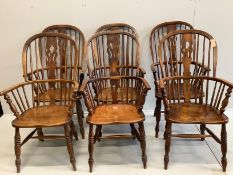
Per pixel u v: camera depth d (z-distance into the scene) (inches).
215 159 85.0
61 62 100.9
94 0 102.7
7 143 97.9
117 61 98.2
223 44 107.4
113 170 81.4
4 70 112.3
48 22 105.7
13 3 103.2
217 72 110.7
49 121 78.0
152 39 103.9
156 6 103.0
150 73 111.5
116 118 78.1
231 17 103.9
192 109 82.8
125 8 103.5
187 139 97.0
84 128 106.7
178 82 87.2
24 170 82.8
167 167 81.0
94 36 94.7
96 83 91.4
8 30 106.7
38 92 92.2
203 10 103.3
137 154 89.4
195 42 96.7
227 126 103.7
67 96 94.1
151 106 116.5
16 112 80.2
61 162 86.4
